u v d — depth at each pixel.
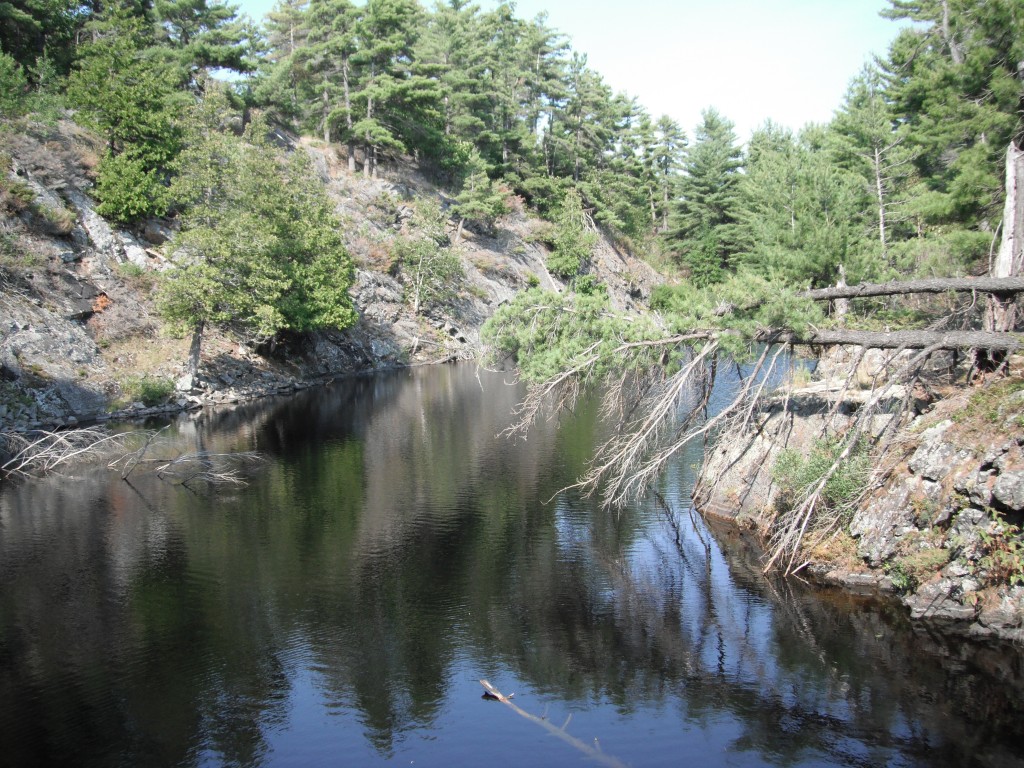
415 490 24.11
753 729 11.20
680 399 18.77
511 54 83.19
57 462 26.03
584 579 17.02
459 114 77.62
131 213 43.16
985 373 15.75
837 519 16.33
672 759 10.49
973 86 19.86
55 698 12.30
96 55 46.00
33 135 41.62
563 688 12.52
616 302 70.50
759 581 16.36
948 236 22.38
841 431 18.38
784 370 20.50
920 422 16.08
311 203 48.47
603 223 83.38
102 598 16.02
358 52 67.56
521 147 82.06
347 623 14.91
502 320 18.98
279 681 12.78
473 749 10.83
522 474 25.88
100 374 35.03
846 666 12.72
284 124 69.56
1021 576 12.88
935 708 11.44
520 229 77.25
